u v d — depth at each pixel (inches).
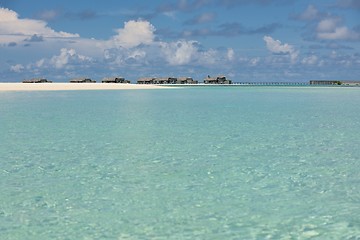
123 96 2474.2
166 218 366.6
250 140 769.6
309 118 1170.0
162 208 391.2
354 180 485.4
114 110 1422.2
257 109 1491.1
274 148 687.1
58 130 903.1
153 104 1755.7
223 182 477.1
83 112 1333.7
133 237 328.2
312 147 695.1
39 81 5885.8
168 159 599.5
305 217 367.6
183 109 1486.2
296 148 685.9
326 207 392.8
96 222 358.3
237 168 544.1
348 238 323.3
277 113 1320.1
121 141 757.9
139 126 975.6
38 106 1582.2
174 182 477.4
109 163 574.2
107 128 940.6
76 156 621.6
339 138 794.8
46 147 695.7
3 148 686.5
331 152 652.1
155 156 620.4
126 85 4933.6
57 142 745.6
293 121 1090.7
